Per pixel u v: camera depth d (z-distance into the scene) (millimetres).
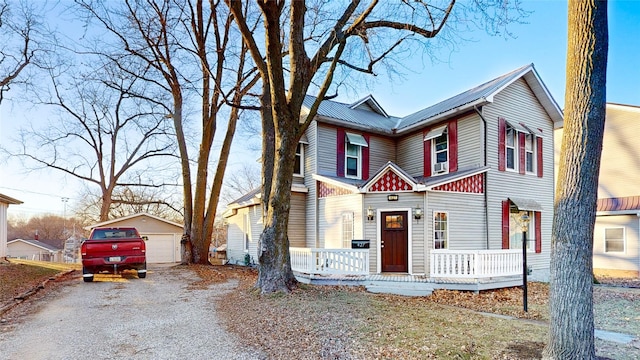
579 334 4355
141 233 24234
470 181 12875
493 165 13375
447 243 12148
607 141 17953
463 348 5047
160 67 17359
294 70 9438
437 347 5121
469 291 10281
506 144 14039
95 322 6988
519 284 11336
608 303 9547
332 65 9758
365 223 12586
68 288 10867
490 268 10797
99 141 26078
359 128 15875
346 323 6426
